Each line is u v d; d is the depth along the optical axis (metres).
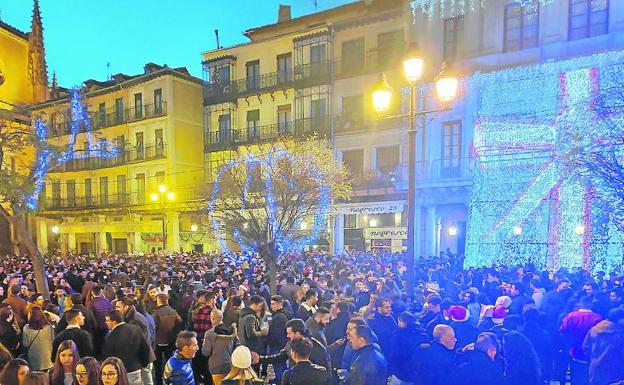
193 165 36.28
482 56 21.94
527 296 8.27
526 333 6.57
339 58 28.75
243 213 16.98
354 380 4.77
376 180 25.12
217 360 6.42
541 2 20.72
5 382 4.25
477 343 4.84
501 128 20.92
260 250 12.96
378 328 6.20
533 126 20.14
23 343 6.46
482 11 22.14
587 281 10.84
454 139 22.56
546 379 6.82
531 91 20.42
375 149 26.72
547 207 19.12
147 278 12.07
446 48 23.22
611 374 4.85
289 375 4.56
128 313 6.64
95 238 39.16
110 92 38.41
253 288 11.01
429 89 23.20
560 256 18.27
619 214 13.07
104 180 39.03
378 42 27.30
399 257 19.88
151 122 35.81
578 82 19.30
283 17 35.00
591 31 19.72
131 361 5.93
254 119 32.66
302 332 5.07
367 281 10.52
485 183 20.94
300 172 18.58
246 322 7.02
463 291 9.30
